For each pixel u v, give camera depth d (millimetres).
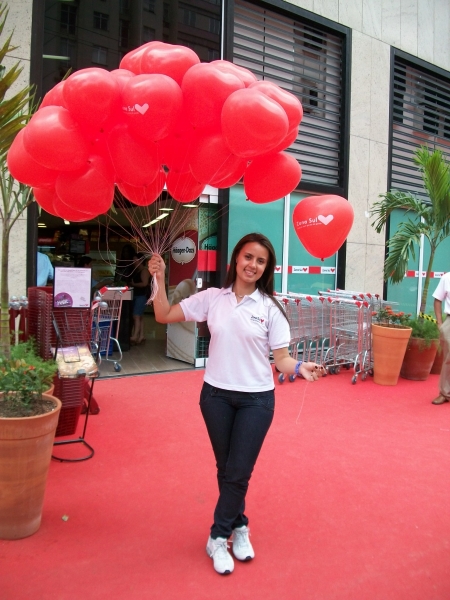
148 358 8219
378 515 3520
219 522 2859
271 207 8430
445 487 3982
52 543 3023
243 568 2875
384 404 6199
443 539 3256
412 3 10203
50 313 4176
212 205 7672
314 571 2877
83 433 4453
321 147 9109
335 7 8938
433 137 11391
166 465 4141
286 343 2799
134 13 6840
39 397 3160
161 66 2809
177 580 2744
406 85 10484
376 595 2695
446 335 6137
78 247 9609
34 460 2975
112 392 6168
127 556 2930
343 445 4777
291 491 3814
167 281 8406
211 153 2834
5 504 2986
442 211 7824
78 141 2666
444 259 11719
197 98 2691
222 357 2816
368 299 7941
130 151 2791
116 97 2646
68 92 2590
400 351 7035
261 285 2920
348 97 9203
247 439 2734
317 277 9172
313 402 6176
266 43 8227
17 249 5953
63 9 6285
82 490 3678
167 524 3279
